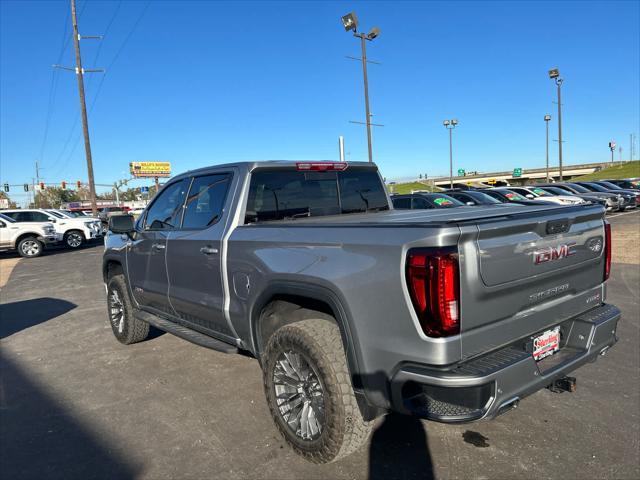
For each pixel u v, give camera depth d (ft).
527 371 8.28
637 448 10.11
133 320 17.63
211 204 13.14
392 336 8.09
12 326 22.45
